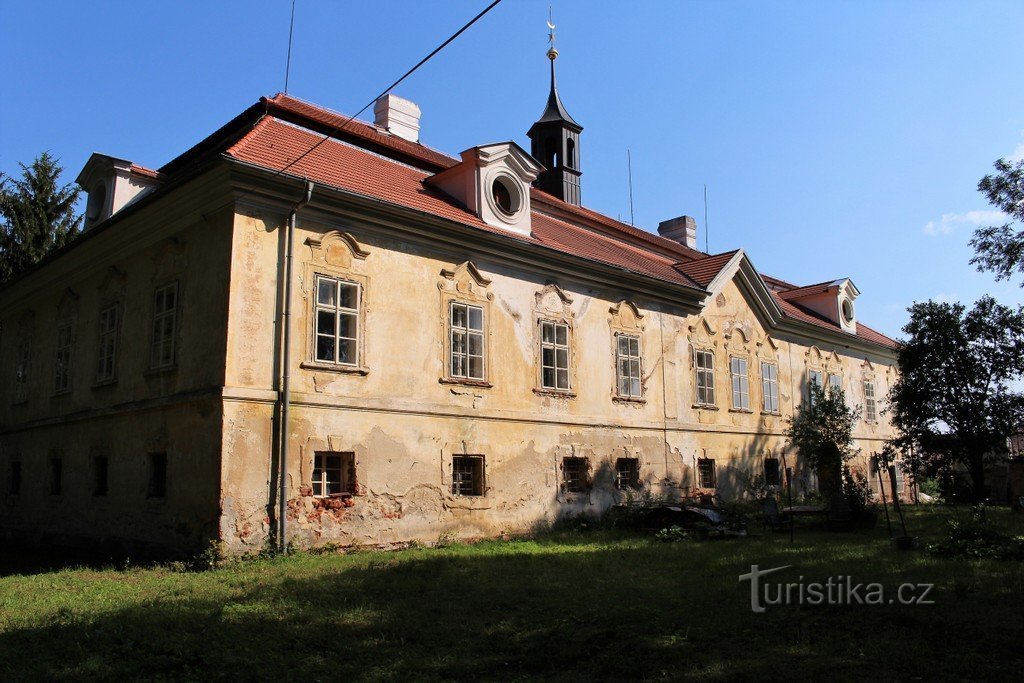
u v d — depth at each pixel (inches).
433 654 277.4
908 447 1155.9
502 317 679.7
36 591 400.5
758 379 1011.9
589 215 991.0
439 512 601.0
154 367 563.2
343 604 352.8
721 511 718.5
